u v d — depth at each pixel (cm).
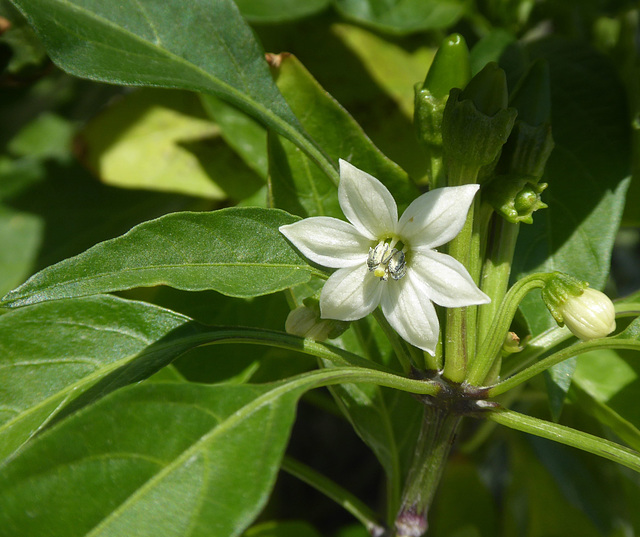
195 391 22
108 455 22
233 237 24
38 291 23
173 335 25
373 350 27
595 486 31
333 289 24
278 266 24
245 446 22
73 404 24
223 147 30
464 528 32
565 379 25
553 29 32
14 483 21
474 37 32
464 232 24
